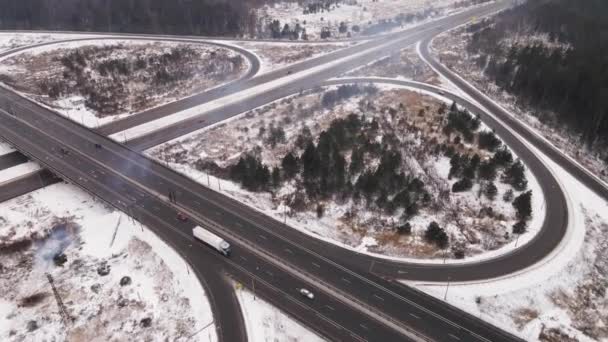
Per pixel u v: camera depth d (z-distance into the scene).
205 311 48.56
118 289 53.75
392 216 66.44
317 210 66.69
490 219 65.81
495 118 99.62
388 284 53.16
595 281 55.66
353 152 79.25
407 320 48.12
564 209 68.12
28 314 50.69
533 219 65.56
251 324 46.91
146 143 85.94
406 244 60.75
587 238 61.97
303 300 50.28
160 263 56.09
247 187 73.06
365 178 70.81
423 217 66.25
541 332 47.97
